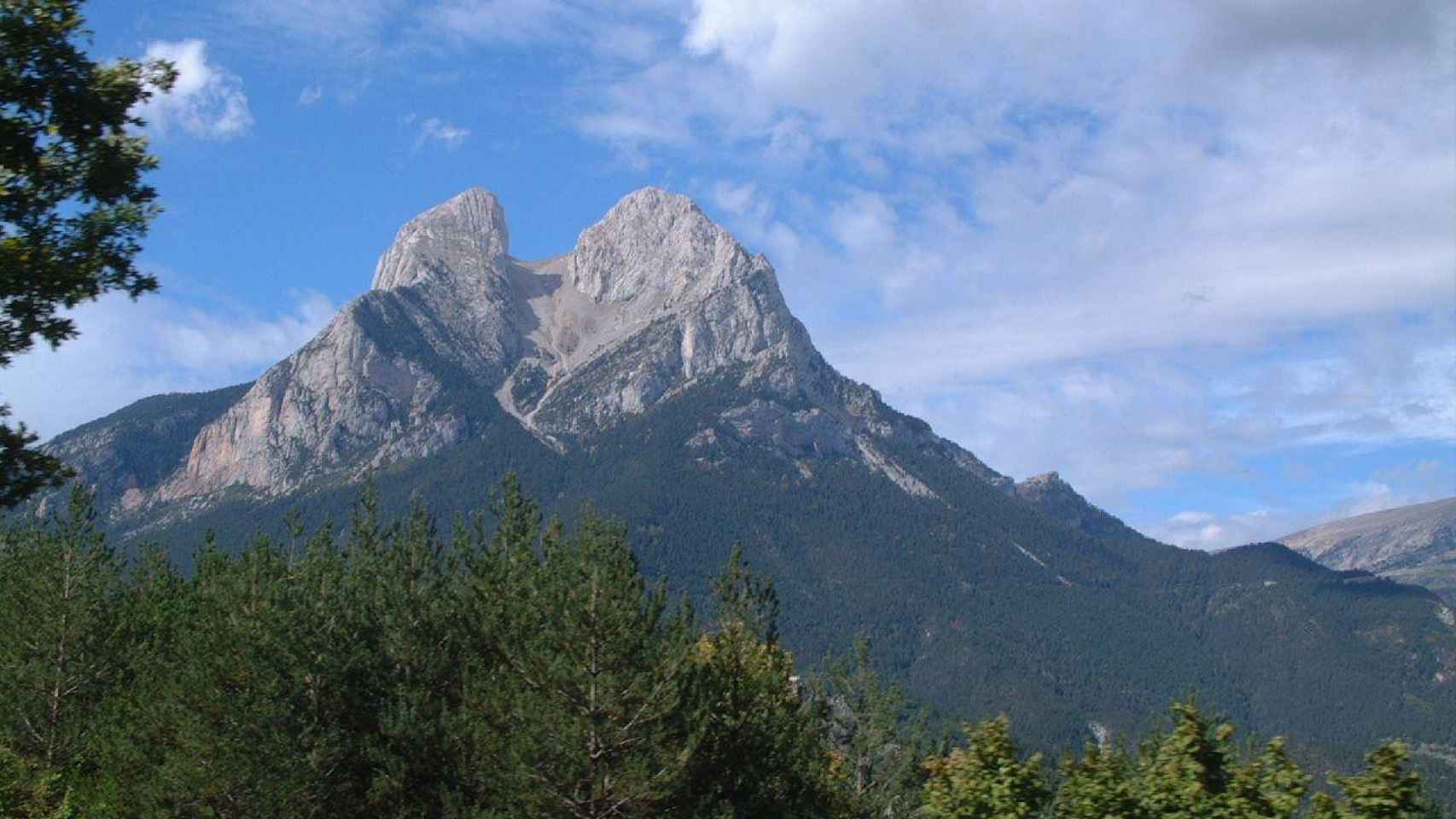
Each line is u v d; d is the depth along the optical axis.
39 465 23.91
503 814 37.16
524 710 37.09
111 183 24.55
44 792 43.56
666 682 37.75
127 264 24.94
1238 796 24.86
